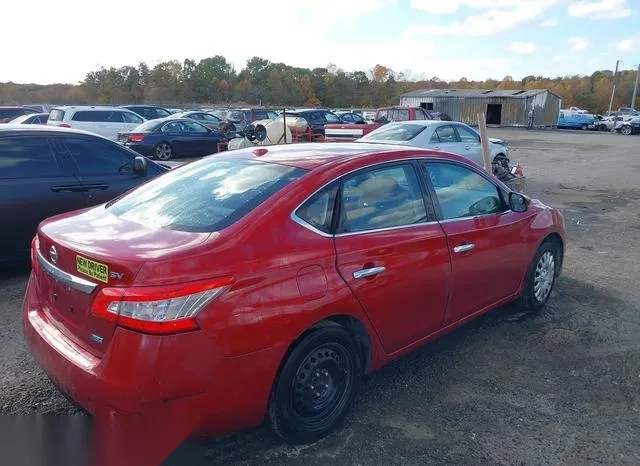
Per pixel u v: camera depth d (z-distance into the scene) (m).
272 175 3.34
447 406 3.58
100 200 6.36
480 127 8.47
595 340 4.61
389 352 3.61
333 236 3.19
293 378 2.98
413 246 3.59
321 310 3.01
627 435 3.29
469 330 4.77
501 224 4.43
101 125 21.64
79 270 2.78
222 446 3.12
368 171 3.54
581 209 10.80
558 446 3.18
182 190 3.49
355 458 3.05
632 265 6.81
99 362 2.62
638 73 64.81
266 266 2.82
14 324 4.71
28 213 5.83
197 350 2.57
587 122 50.00
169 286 2.53
